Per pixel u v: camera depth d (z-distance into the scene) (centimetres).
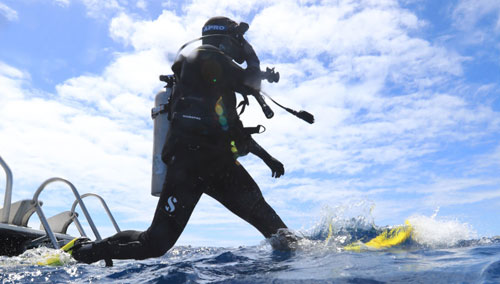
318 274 167
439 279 143
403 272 159
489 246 227
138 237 234
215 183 248
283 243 259
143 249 226
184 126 222
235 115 238
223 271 194
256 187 261
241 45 251
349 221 276
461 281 138
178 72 240
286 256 233
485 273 144
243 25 249
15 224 360
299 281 155
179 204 221
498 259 171
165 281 174
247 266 205
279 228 263
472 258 184
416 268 166
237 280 167
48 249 311
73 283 186
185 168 224
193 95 227
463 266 163
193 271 193
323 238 266
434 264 174
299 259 215
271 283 155
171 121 233
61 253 265
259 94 239
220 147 228
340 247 242
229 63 232
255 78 235
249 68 238
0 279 200
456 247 232
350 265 182
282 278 163
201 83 227
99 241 254
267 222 262
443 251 215
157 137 342
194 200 226
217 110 226
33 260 267
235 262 223
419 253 212
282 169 271
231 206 259
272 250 267
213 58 228
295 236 262
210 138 224
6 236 340
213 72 226
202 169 227
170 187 224
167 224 221
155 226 224
